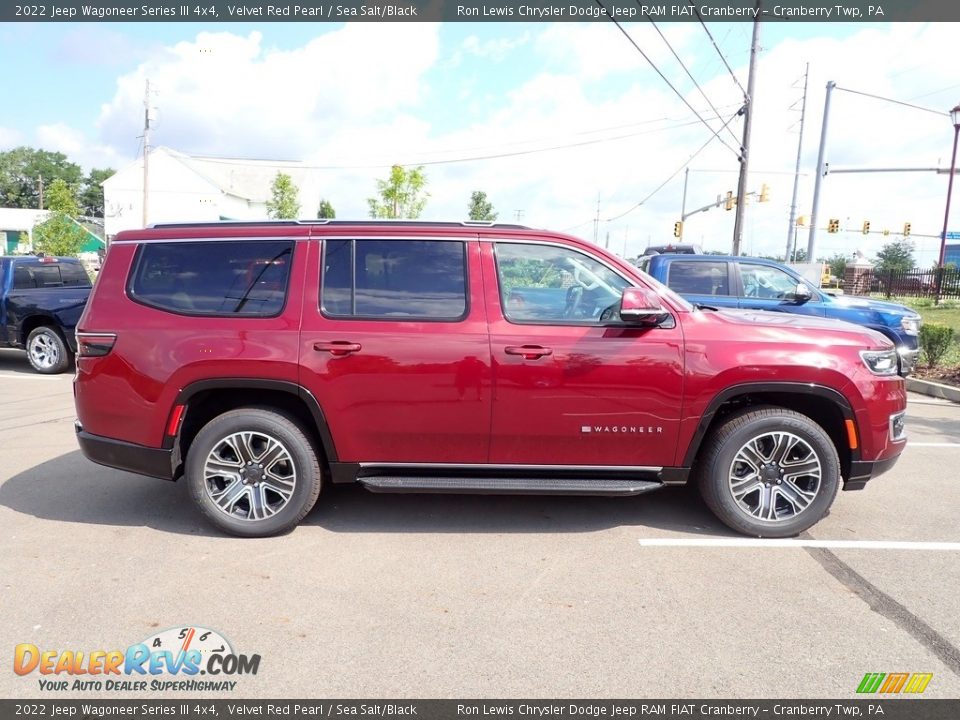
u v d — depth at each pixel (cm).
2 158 8588
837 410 392
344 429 387
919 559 376
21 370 1042
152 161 4653
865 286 3469
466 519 431
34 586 333
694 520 432
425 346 381
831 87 2028
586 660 277
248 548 382
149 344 387
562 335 383
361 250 396
